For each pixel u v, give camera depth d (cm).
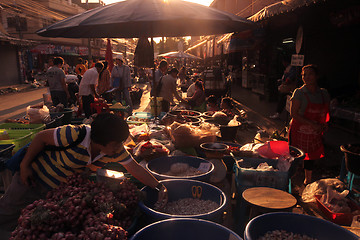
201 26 497
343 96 731
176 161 346
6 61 2333
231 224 311
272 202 251
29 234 173
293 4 458
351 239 210
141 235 194
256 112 990
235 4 1902
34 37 3594
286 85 774
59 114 611
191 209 259
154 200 265
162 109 740
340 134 669
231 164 374
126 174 309
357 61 745
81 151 214
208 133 408
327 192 339
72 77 1182
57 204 187
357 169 328
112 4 351
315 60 730
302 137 399
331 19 613
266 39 910
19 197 242
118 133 195
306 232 228
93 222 181
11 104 1351
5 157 335
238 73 1357
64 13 4166
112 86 910
